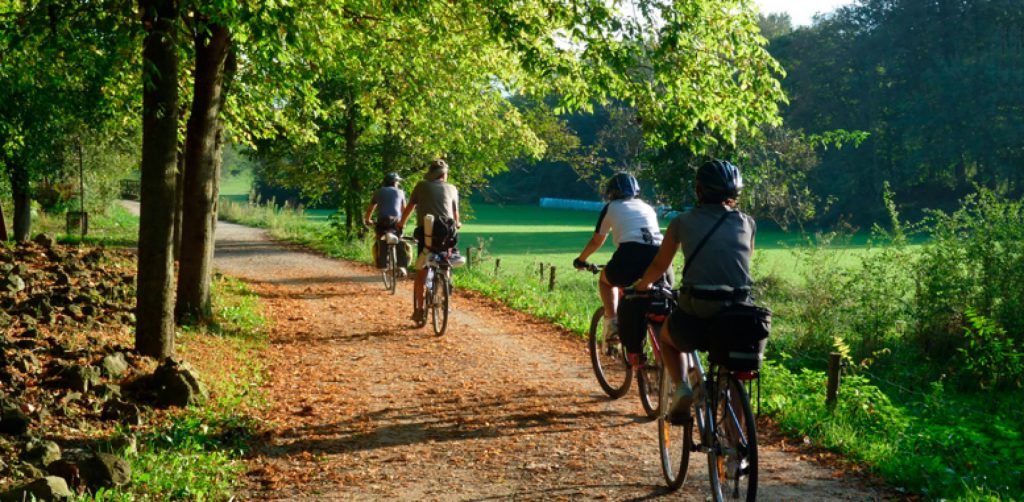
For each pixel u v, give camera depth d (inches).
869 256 595.2
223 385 314.0
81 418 250.2
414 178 1106.7
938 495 200.4
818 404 287.6
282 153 1138.7
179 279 433.7
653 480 214.2
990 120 2586.1
